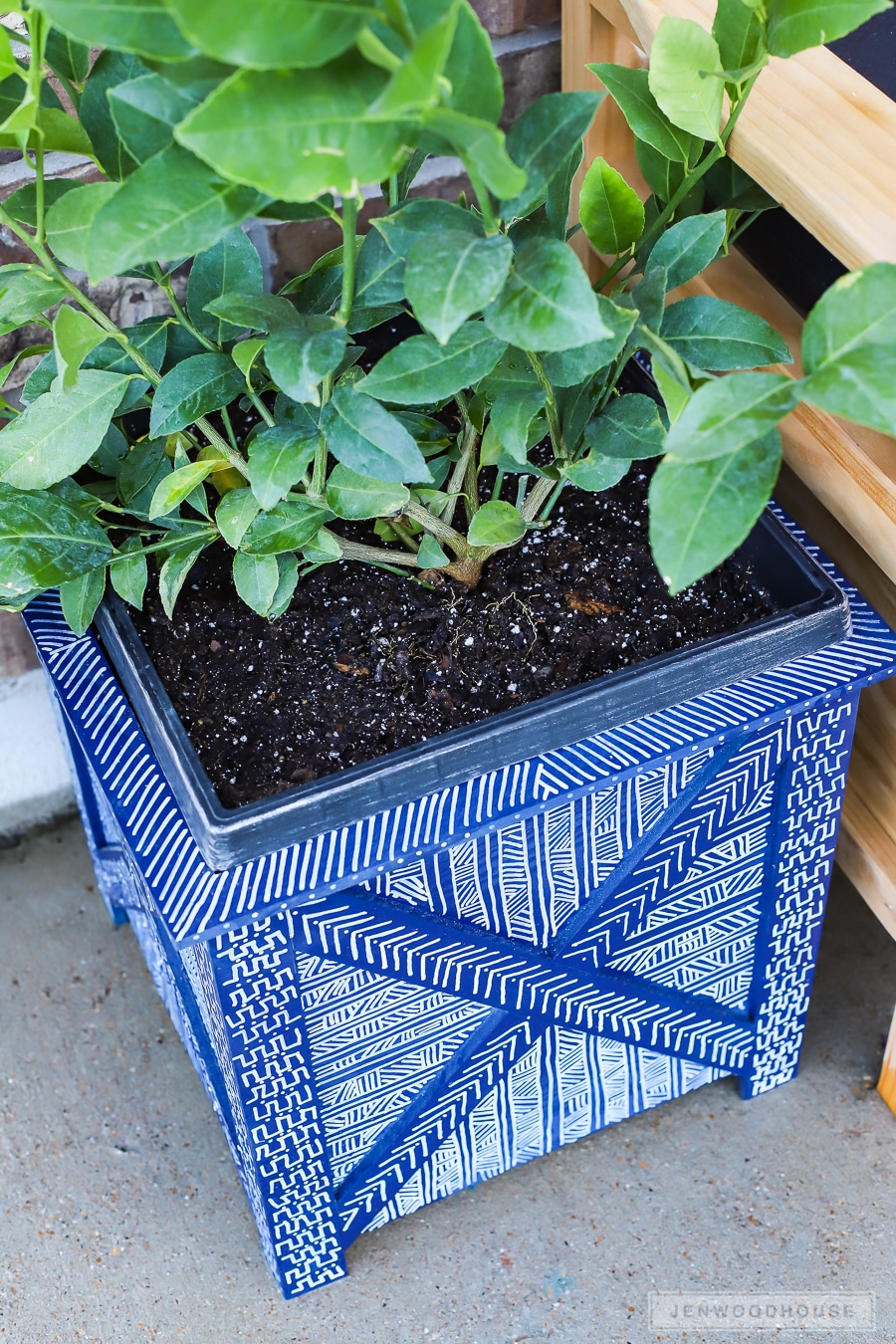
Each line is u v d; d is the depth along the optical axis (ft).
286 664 3.13
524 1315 3.75
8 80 2.42
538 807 2.81
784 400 2.03
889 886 3.60
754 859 3.47
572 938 3.35
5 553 2.77
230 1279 3.86
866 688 3.61
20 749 4.62
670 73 2.57
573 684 3.05
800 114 2.81
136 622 3.21
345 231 2.25
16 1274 3.89
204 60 1.91
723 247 3.17
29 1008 4.48
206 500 3.23
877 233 2.58
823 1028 4.33
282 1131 3.30
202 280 2.86
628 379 3.51
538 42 3.71
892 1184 3.97
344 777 2.73
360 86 1.80
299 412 2.75
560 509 3.42
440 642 3.13
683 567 2.03
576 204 3.89
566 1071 3.72
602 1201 3.98
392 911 2.97
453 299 2.07
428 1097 3.51
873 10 2.30
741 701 3.00
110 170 2.54
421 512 2.96
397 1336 3.73
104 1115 4.22
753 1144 4.09
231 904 2.67
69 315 2.43
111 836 3.93
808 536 3.44
